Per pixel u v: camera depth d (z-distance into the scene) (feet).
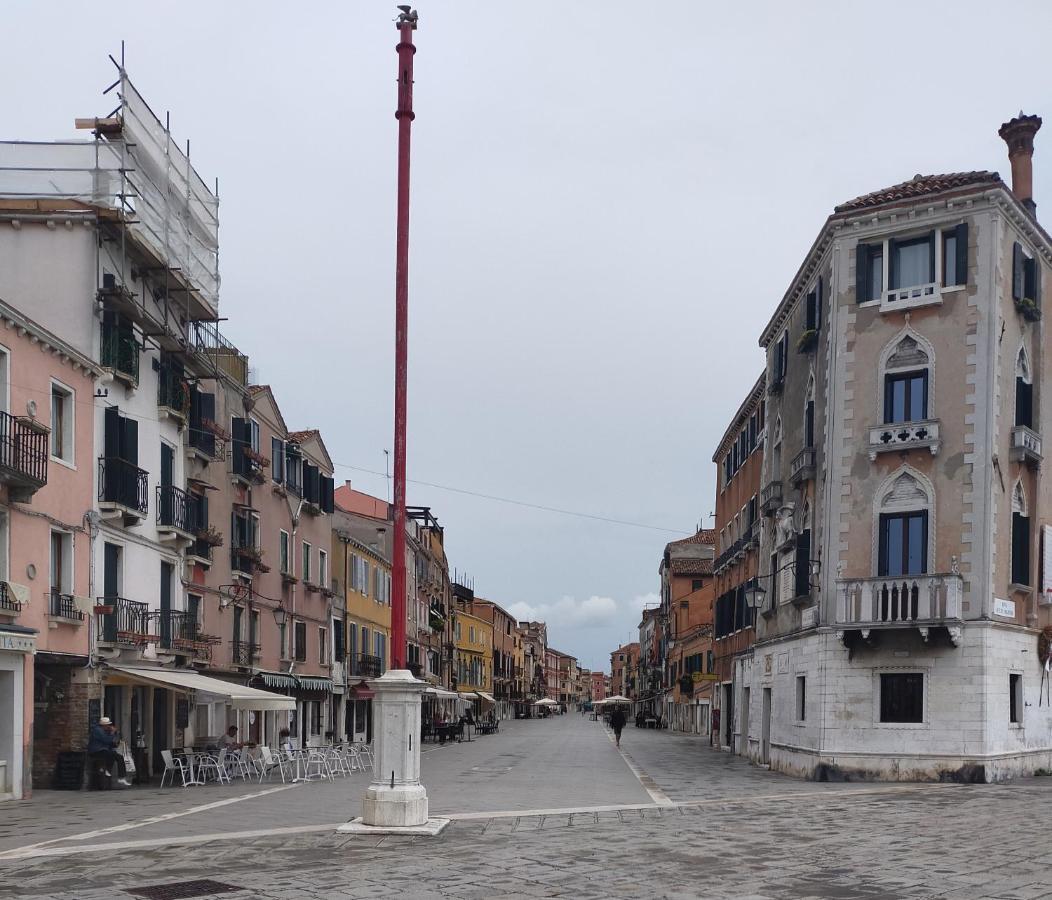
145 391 88.43
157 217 90.58
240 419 112.78
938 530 81.20
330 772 84.48
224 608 107.76
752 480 129.08
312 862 38.19
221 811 56.39
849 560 84.69
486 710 381.60
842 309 87.76
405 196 49.03
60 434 74.64
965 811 57.77
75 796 66.90
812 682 86.22
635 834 47.44
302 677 134.00
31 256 79.87
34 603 68.80
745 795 69.41
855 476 85.40
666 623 298.56
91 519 77.00
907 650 80.69
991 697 78.74
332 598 149.18
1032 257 87.61
